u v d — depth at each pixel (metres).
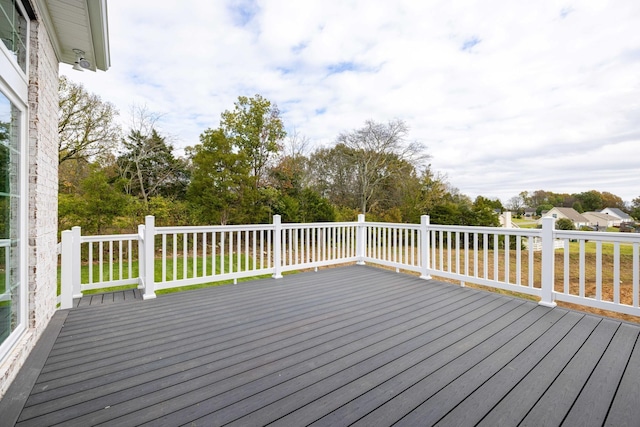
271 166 14.27
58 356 2.33
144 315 3.30
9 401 1.74
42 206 2.75
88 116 11.82
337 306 3.63
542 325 3.04
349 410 1.70
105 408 1.70
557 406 1.75
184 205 11.20
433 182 16.84
